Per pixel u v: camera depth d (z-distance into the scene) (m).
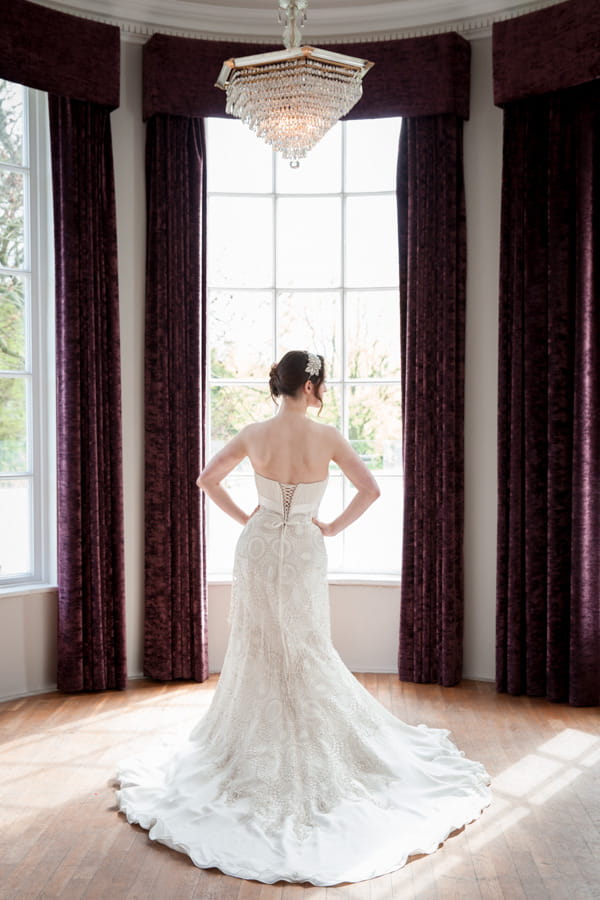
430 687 4.98
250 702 3.54
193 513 5.05
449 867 2.95
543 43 4.53
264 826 3.17
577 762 3.85
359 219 5.36
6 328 4.85
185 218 5.00
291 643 3.52
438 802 3.35
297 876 2.86
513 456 4.82
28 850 3.08
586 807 3.39
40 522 4.99
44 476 4.99
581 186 4.56
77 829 3.24
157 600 5.05
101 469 4.87
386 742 3.65
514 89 4.65
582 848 3.08
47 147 4.92
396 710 4.56
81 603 4.83
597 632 4.67
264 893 2.80
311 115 3.24
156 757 3.79
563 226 4.64
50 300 4.95
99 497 4.86
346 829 3.13
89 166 4.75
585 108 4.54
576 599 4.64
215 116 4.95
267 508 3.67
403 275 5.07
